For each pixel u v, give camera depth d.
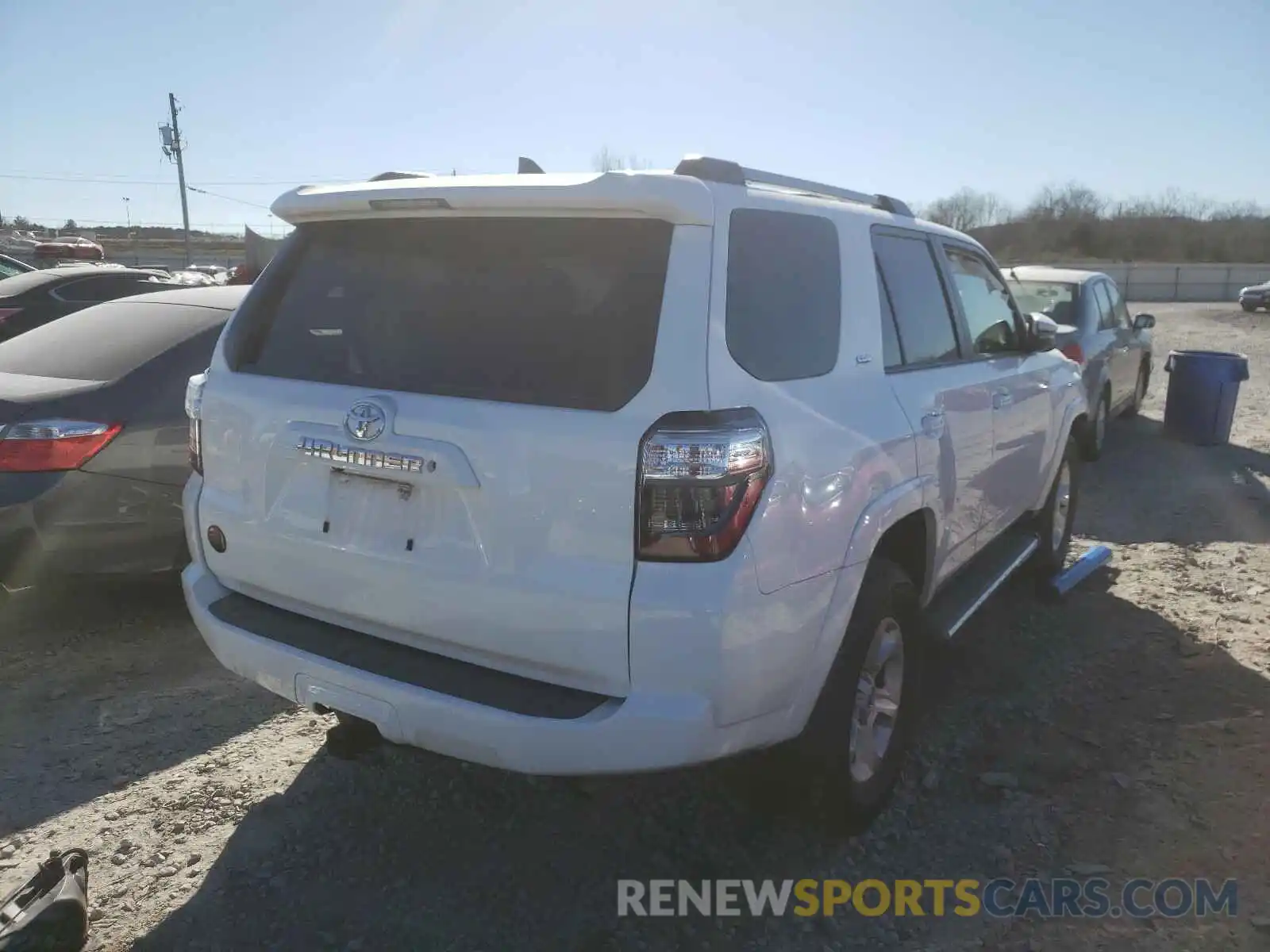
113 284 9.16
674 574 2.45
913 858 3.22
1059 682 4.46
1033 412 4.79
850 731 3.07
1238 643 4.85
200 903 2.95
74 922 2.65
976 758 3.82
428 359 2.81
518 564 2.58
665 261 2.59
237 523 3.12
